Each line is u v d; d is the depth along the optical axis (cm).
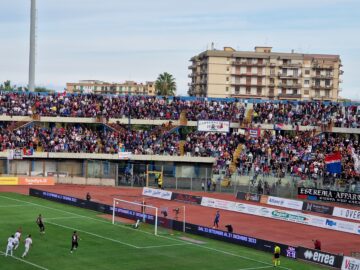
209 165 11325
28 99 12025
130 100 12406
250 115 11994
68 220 7269
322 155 10850
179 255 5619
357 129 11475
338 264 5253
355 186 9400
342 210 8294
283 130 12044
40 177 10675
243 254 5772
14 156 10469
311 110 12244
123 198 9450
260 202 9375
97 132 11750
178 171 11312
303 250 5575
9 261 5103
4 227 6650
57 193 9531
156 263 5256
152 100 12500
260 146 11294
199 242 6312
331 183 9625
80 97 12362
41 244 5844
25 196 9231
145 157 11000
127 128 12381
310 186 9756
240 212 8394
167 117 11875
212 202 8806
